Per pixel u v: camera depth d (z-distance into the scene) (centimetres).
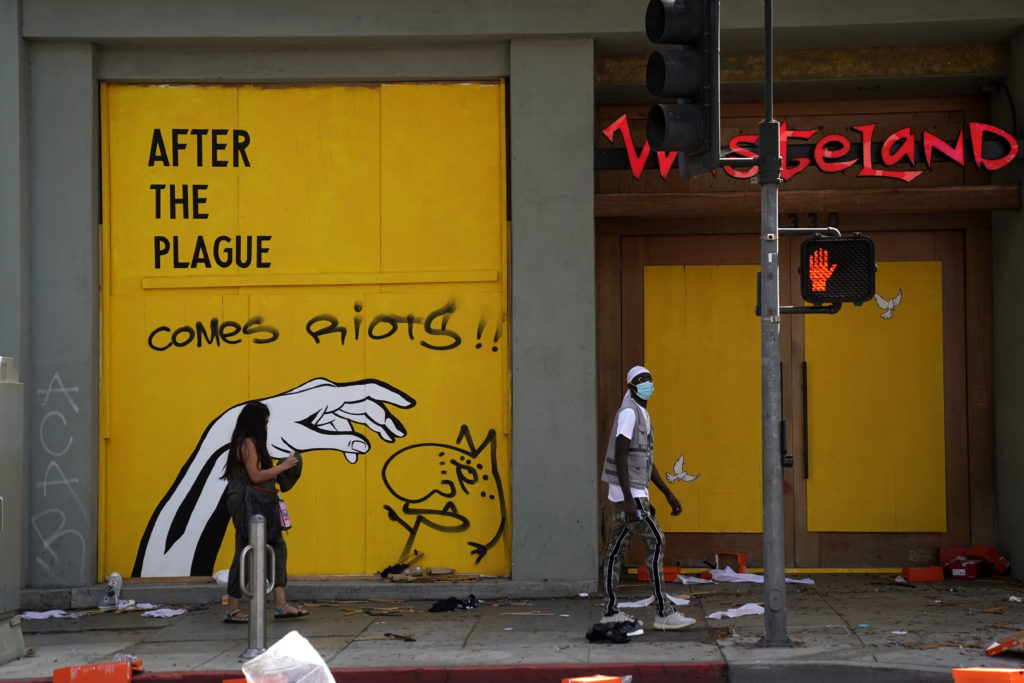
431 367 1073
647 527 863
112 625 956
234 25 1054
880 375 1130
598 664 759
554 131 1055
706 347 1141
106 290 1082
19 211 1048
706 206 1080
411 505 1070
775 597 807
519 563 1041
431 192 1078
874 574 1111
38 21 1055
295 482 1007
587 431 1043
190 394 1080
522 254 1052
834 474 1127
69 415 1057
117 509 1077
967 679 610
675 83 787
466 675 757
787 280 1141
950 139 1138
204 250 1084
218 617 985
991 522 1115
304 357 1080
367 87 1087
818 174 1141
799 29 1041
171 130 1089
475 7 1052
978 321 1123
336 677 760
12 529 832
